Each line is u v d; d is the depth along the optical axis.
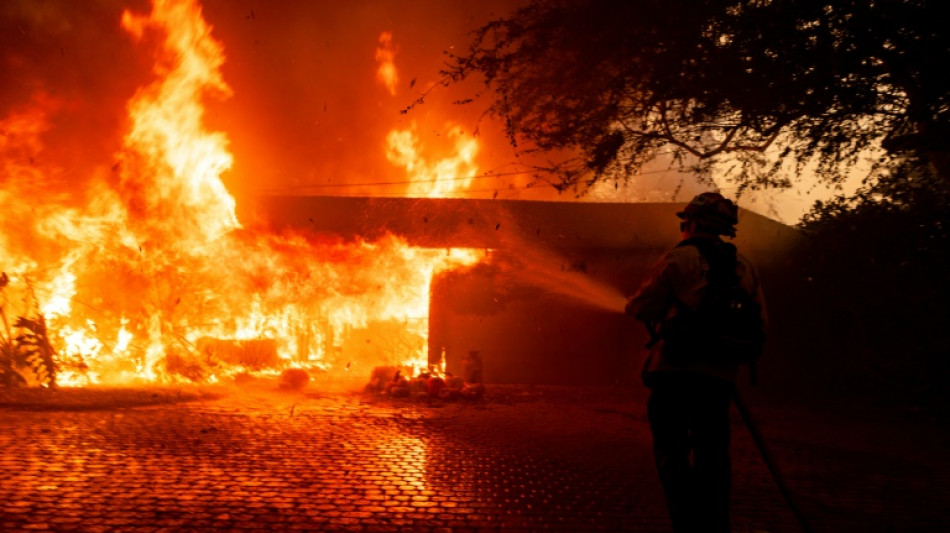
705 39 10.34
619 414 11.70
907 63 9.05
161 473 6.67
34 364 12.71
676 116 12.16
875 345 14.91
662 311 4.25
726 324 4.12
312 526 5.23
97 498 5.78
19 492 5.88
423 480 6.68
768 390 15.95
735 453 8.50
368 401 12.39
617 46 11.13
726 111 11.27
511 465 7.47
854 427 10.99
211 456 7.47
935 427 11.16
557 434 9.56
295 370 13.96
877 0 8.98
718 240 4.41
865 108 10.06
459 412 11.42
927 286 13.95
